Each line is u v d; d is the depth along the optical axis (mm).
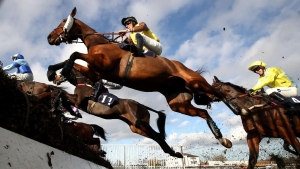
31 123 2932
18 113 2664
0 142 2061
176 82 3998
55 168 2924
